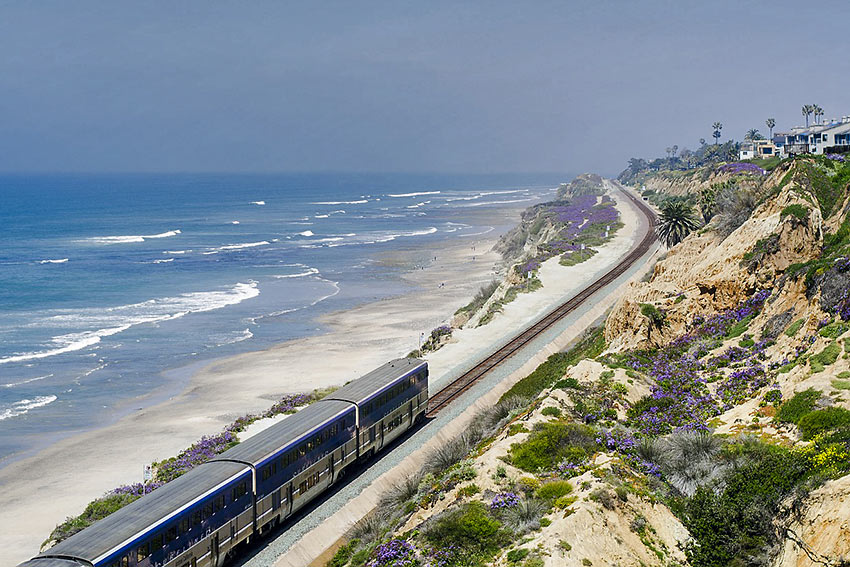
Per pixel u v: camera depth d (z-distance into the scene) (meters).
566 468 30.58
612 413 37.25
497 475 31.03
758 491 26.12
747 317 44.69
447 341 70.44
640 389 39.81
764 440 30.66
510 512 27.72
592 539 25.28
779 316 41.25
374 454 44.50
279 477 34.91
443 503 30.78
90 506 40.75
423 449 44.91
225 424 57.38
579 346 60.16
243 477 32.59
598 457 31.44
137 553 26.75
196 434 55.53
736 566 24.53
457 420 49.16
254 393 65.06
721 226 56.56
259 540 34.59
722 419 34.72
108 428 58.06
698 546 26.03
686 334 46.91
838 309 36.50
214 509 30.80
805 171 50.34
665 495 28.62
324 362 74.31
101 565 25.19
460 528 27.23
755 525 25.20
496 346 65.50
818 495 23.34
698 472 29.53
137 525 27.39
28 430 58.34
